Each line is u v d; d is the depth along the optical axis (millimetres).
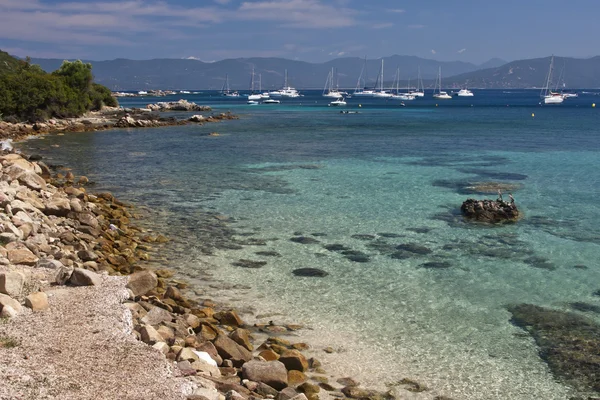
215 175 43969
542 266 23047
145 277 17547
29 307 13766
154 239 25672
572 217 31078
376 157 55844
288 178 42938
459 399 13219
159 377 11211
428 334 16688
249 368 13266
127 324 13625
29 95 88312
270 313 17969
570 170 47531
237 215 30828
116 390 10547
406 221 29969
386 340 16234
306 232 27594
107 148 60812
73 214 26859
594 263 23406
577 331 17047
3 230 20094
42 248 20062
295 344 15625
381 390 13477
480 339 16422
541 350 15797
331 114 143750
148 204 33219
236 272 21734
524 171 47094
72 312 13898
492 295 19875
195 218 30000
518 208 33188
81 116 106125
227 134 80750
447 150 62219
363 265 22875
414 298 19500
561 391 13695
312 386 13148
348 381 13797
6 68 133375
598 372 14617
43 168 40750
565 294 20031
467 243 26141
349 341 16125
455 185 40438
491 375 14383
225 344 14359
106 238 24719
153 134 78875
